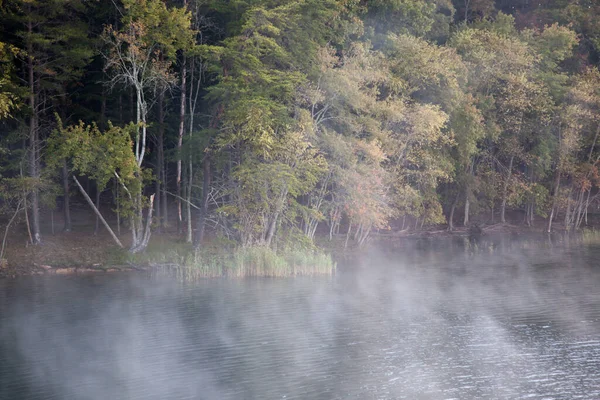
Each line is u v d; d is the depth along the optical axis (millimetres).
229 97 38031
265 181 37031
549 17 68562
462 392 17594
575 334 23172
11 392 17797
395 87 45750
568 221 58812
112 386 18172
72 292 30203
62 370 19562
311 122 39531
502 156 58188
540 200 56438
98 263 36344
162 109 44562
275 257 35344
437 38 62188
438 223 55031
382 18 52062
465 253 43969
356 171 42000
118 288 31125
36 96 39062
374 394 17484
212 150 37938
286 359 20453
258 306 27359
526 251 44625
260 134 36344
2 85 34031
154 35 37062
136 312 26344
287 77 38469
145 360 20391
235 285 32000
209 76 46781
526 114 55969
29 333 23484
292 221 40562
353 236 49156
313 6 40844
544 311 26484
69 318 25500
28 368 19750
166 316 25719
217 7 40750
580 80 57344
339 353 20969
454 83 47656
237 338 22672
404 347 21719
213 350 21312
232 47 37375
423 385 18141
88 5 42594
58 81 40594
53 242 39094
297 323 24656
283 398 17250
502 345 21922
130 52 36875
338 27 46562
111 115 47062
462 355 20781
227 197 46406
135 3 36875
